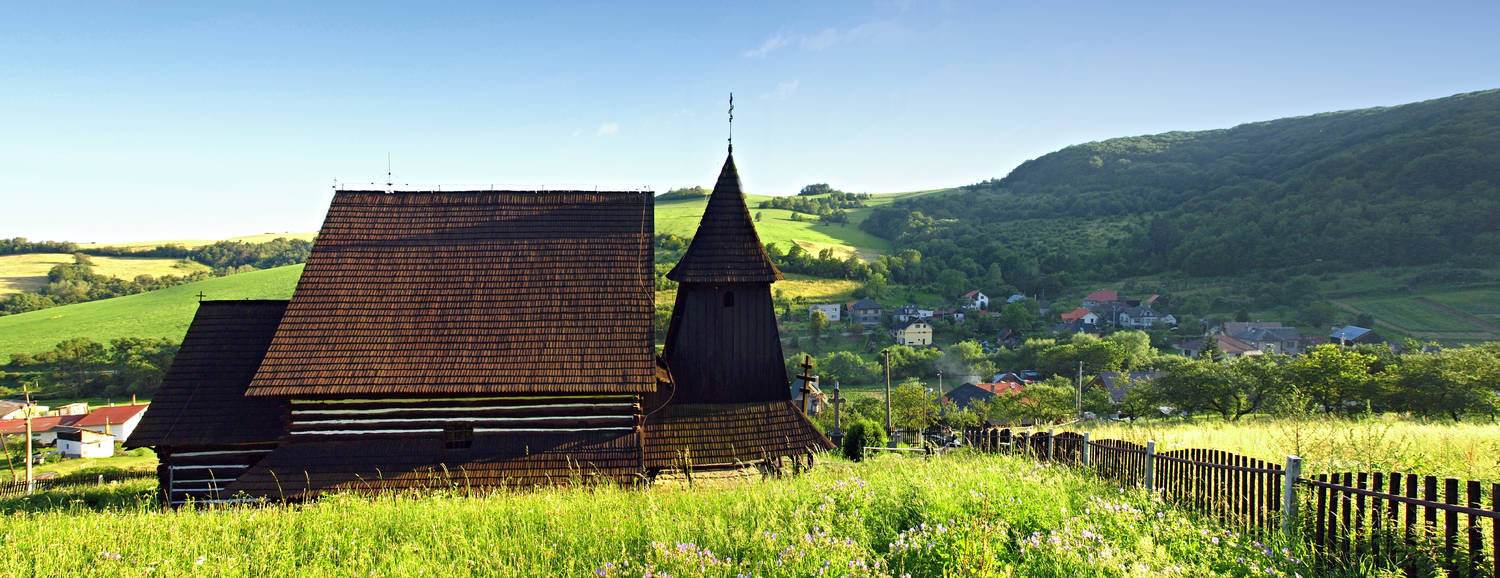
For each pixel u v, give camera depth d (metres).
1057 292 159.75
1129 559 6.91
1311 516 7.64
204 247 197.62
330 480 16.69
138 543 9.38
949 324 132.00
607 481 16.69
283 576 8.07
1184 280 151.25
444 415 17.70
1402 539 6.71
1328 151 190.25
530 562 8.20
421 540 9.36
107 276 163.00
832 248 180.62
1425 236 125.69
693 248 20.81
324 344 18.09
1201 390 52.69
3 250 176.25
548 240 20.69
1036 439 16.72
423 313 18.91
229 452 18.25
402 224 20.83
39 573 8.02
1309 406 44.19
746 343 20.50
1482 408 41.59
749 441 19.34
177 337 106.25
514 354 18.17
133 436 17.78
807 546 7.47
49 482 36.59
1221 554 7.29
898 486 9.89
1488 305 102.56
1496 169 135.88
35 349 103.19
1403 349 86.81
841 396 85.31
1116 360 98.00
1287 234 146.50
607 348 18.38
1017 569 6.96
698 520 9.26
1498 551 5.90
